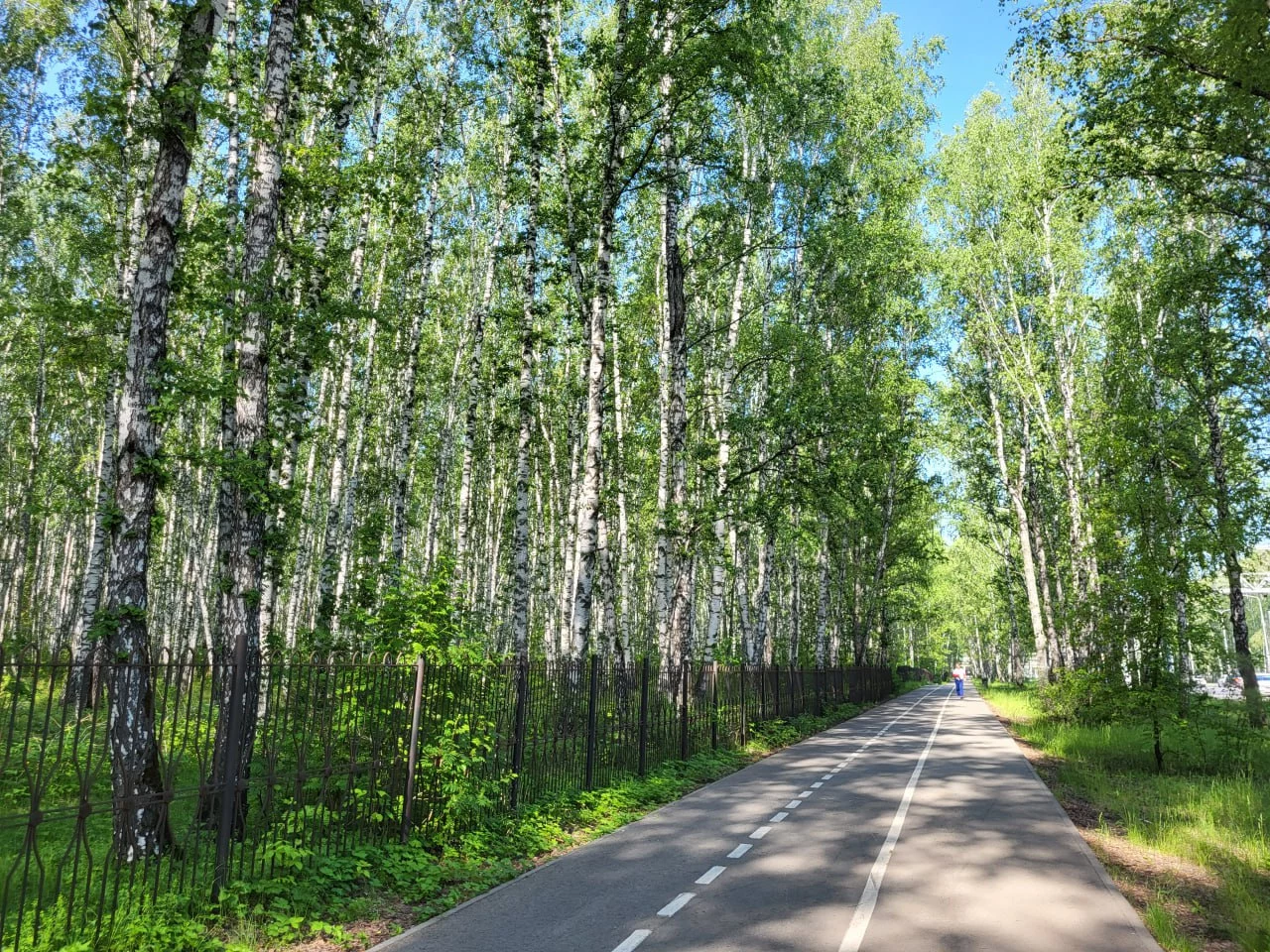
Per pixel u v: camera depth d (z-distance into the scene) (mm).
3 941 4633
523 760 10102
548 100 21406
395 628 8875
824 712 31031
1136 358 24484
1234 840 9367
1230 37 10773
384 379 30719
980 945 5637
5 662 4480
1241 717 16000
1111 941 5738
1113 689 17141
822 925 6062
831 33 30984
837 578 43344
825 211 26609
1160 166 15375
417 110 22281
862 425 24891
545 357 33625
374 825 7629
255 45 15336
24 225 23344
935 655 110438
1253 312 17047
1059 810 11195
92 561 17062
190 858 6418
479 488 38844
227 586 9914
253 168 10305
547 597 32656
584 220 19266
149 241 8414
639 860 8258
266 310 9977
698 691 17453
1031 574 34906
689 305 29438
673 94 17547
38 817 4652
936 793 12727
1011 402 38625
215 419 24484
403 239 23844
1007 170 31797
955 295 35500
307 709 6895
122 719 5980
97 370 23312
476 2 21719
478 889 7129
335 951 5484
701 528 21688
